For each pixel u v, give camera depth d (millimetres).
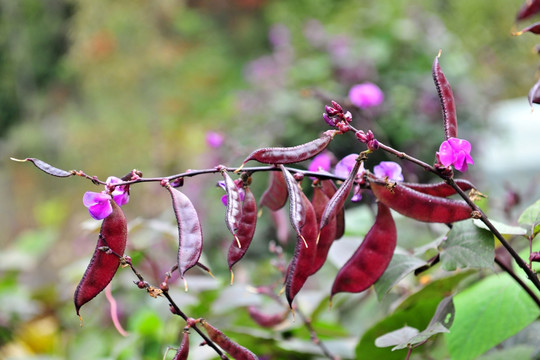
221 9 15930
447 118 1406
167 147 9805
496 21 10469
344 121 1312
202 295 2436
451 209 1387
